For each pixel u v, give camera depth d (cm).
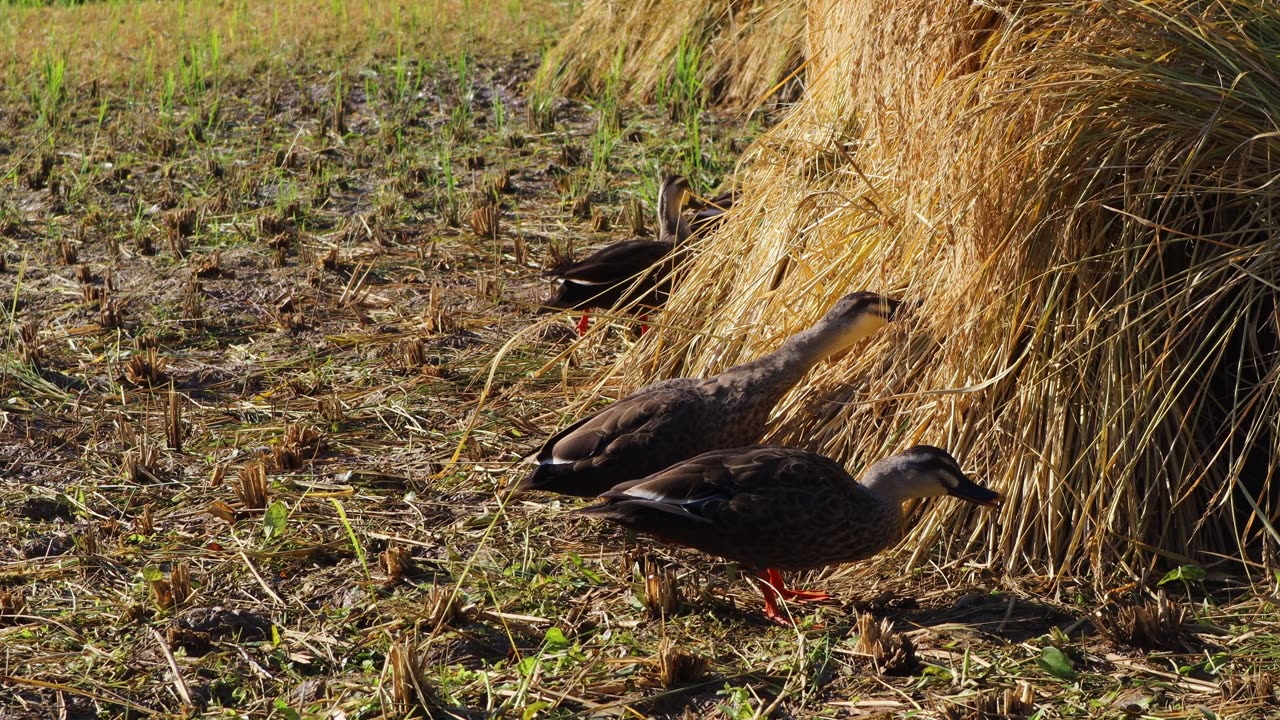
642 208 960
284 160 1130
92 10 1973
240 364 709
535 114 1250
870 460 516
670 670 402
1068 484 473
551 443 518
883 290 542
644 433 499
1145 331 475
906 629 435
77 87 1434
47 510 536
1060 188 480
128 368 686
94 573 482
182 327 764
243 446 601
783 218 630
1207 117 477
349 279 853
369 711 390
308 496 544
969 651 416
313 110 1314
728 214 686
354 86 1397
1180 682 391
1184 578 449
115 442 604
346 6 1867
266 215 975
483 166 1123
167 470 576
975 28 527
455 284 840
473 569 482
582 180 1066
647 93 1309
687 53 1295
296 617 452
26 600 460
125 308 799
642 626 442
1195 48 484
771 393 513
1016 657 411
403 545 500
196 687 408
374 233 937
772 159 688
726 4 1301
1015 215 484
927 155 525
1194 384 488
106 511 536
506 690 401
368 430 620
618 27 1359
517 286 834
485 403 647
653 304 719
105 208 1028
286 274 862
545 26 1645
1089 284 486
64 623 445
